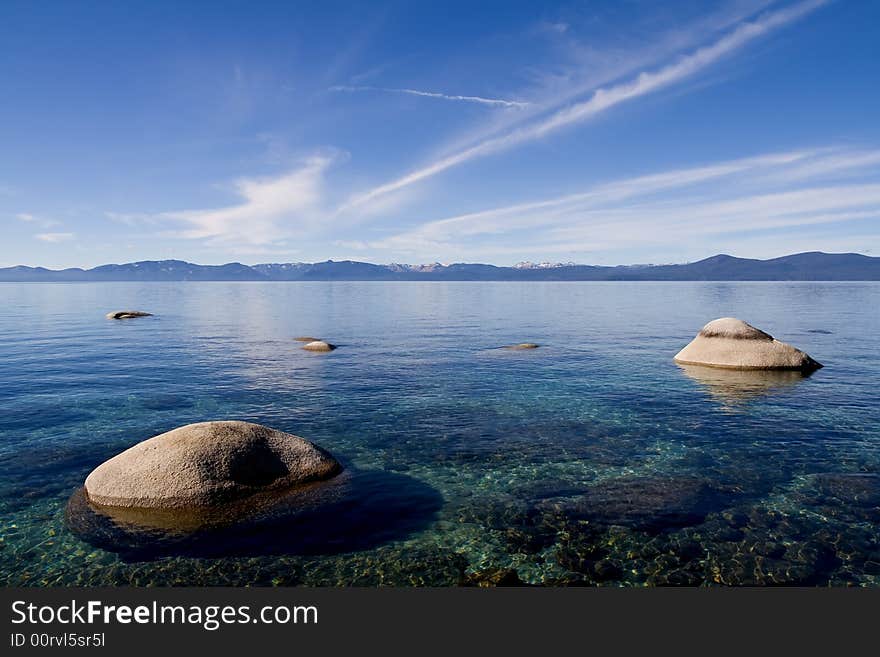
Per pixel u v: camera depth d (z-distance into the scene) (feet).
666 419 68.74
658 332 173.68
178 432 45.03
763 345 103.55
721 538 38.81
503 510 43.27
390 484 48.21
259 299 425.28
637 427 65.36
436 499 45.24
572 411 72.74
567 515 42.39
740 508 43.34
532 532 39.88
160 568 35.32
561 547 37.91
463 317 241.55
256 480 43.45
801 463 53.06
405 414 71.26
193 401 77.82
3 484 47.21
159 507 40.50
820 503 44.14
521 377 96.17
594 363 111.04
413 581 34.32
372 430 64.13
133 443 58.44
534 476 50.24
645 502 44.60
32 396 80.18
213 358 116.98
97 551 36.88
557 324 204.44
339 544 38.14
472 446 58.49
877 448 57.21
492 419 68.95
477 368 105.40
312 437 61.31
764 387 86.53
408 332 174.40
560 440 60.54
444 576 34.83
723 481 48.75
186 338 154.51
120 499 41.22
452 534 39.60
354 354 123.95
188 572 34.99
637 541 38.58
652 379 93.86
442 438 61.21
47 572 34.78
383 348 134.62
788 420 67.72
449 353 125.59
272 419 68.59
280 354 123.54
